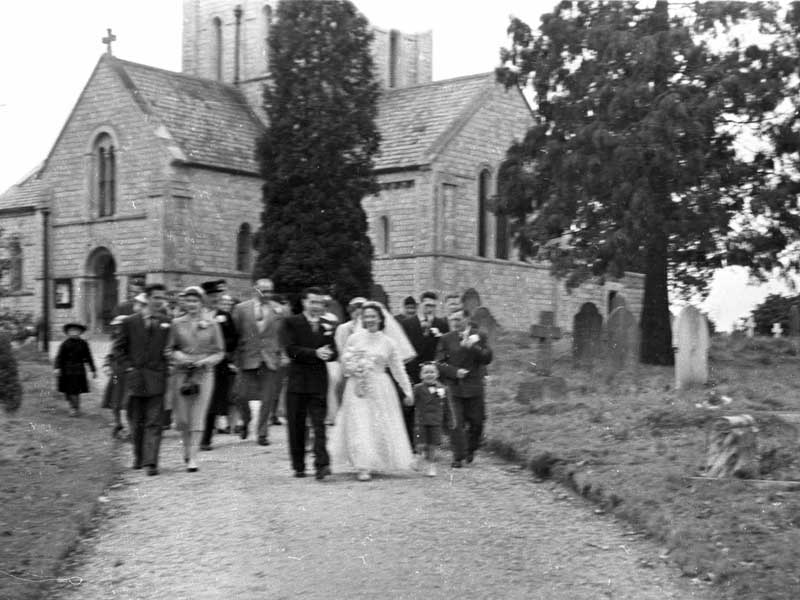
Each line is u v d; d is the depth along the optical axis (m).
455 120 51.94
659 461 14.55
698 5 34.38
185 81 57.75
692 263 39.03
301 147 42.59
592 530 11.97
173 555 11.02
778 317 52.28
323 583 9.94
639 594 9.66
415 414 17.34
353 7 44.47
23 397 24.75
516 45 38.06
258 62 63.25
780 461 13.85
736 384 24.22
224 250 52.75
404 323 16.97
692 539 11.01
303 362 14.89
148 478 15.09
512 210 38.50
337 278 42.56
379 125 55.03
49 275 56.12
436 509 12.88
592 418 18.41
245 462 16.47
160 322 15.47
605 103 34.41
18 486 13.85
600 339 27.72
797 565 9.95
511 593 9.66
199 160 51.50
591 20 36.19
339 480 14.84
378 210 52.25
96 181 54.19
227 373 18.22
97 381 29.48
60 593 9.89
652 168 33.44
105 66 53.81
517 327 54.59
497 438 17.52
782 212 34.91
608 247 33.78
